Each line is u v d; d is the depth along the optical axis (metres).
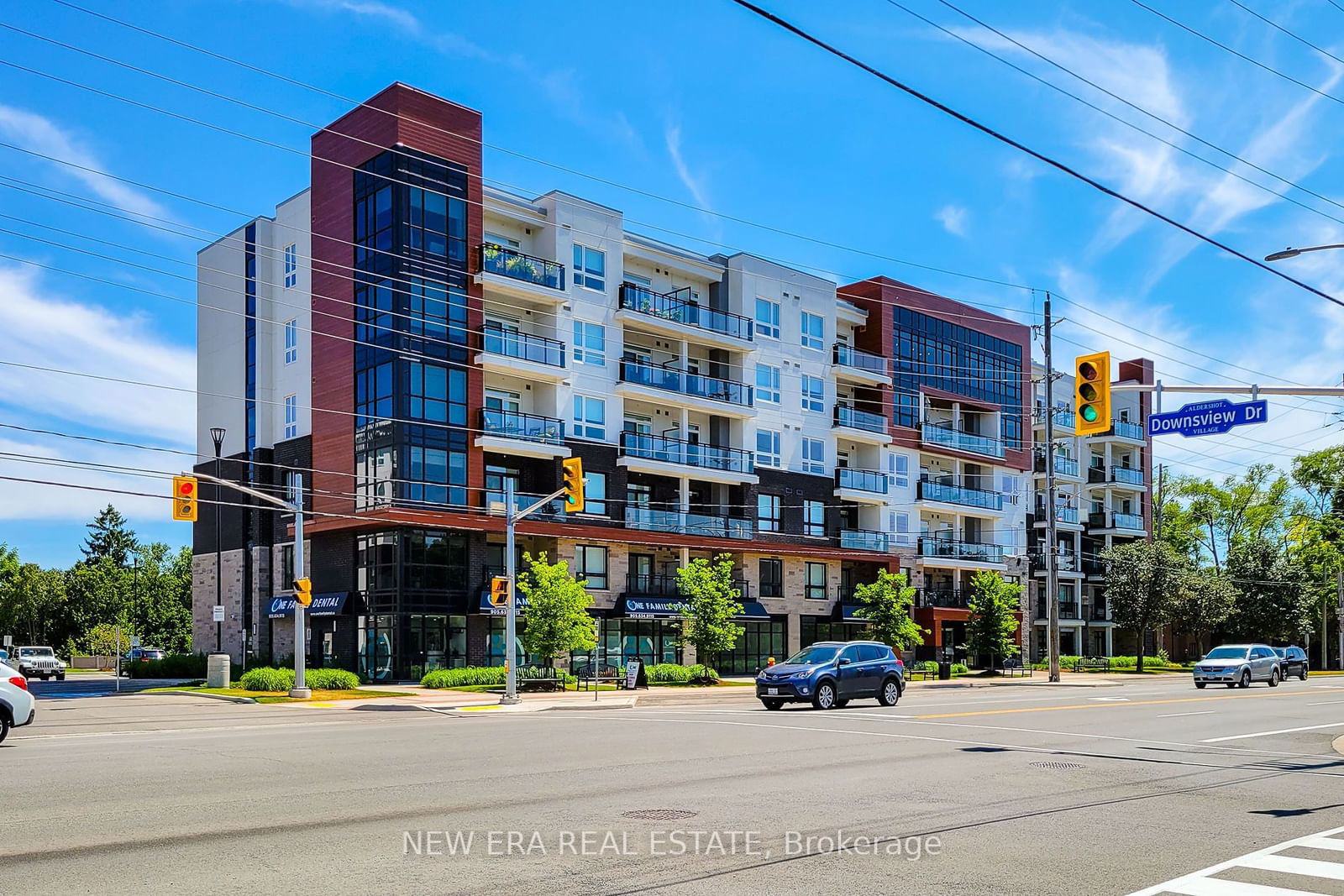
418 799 12.33
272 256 52.09
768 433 56.62
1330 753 18.75
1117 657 75.75
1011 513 71.19
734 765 15.80
